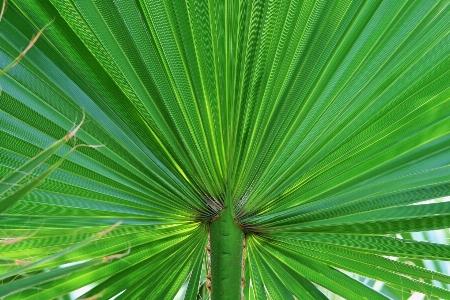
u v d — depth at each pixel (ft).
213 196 1.80
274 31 1.67
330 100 1.79
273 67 1.73
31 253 1.65
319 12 1.64
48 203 1.62
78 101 1.59
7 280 1.53
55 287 1.74
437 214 1.74
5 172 1.56
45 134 1.55
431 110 1.75
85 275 1.80
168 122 1.74
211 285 1.75
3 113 1.49
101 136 1.63
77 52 1.58
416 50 1.69
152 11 1.58
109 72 1.63
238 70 1.72
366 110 1.80
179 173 1.77
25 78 1.48
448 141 1.74
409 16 1.64
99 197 1.70
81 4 1.50
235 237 1.79
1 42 1.42
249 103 1.76
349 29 1.68
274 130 1.80
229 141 1.78
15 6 1.46
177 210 1.78
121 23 1.58
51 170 0.84
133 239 1.80
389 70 1.74
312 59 1.73
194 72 1.70
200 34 1.65
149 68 1.67
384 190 1.81
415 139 1.78
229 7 1.62
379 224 1.81
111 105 1.69
